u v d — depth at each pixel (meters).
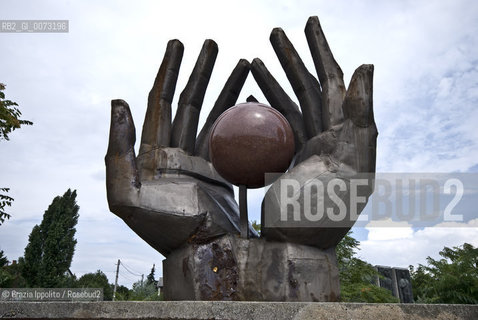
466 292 15.85
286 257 4.82
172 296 5.24
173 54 6.52
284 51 6.30
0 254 35.75
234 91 7.29
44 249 35.31
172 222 5.08
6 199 12.87
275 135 5.01
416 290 21.77
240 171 5.03
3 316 3.75
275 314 3.48
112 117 5.14
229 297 4.86
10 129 13.18
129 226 5.30
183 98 6.64
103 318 3.65
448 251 17.61
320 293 4.82
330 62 5.95
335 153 5.24
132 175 5.01
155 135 6.19
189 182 5.45
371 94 5.25
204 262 5.03
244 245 5.14
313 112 5.93
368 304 3.52
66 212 37.62
